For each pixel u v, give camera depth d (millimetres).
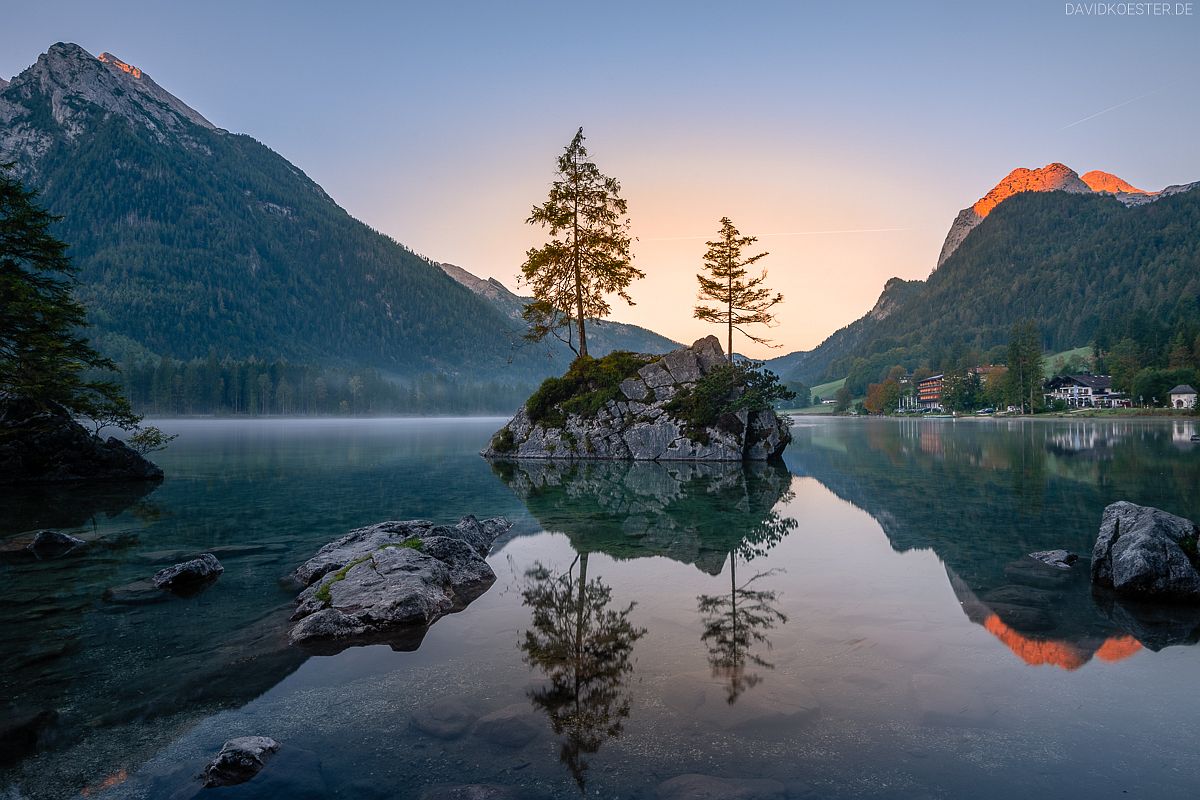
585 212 47219
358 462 38344
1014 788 4637
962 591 10281
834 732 5523
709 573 11648
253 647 8062
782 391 39906
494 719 5859
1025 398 133625
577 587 10773
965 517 17453
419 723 5836
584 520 17719
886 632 8273
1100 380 144250
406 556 10961
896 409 179625
